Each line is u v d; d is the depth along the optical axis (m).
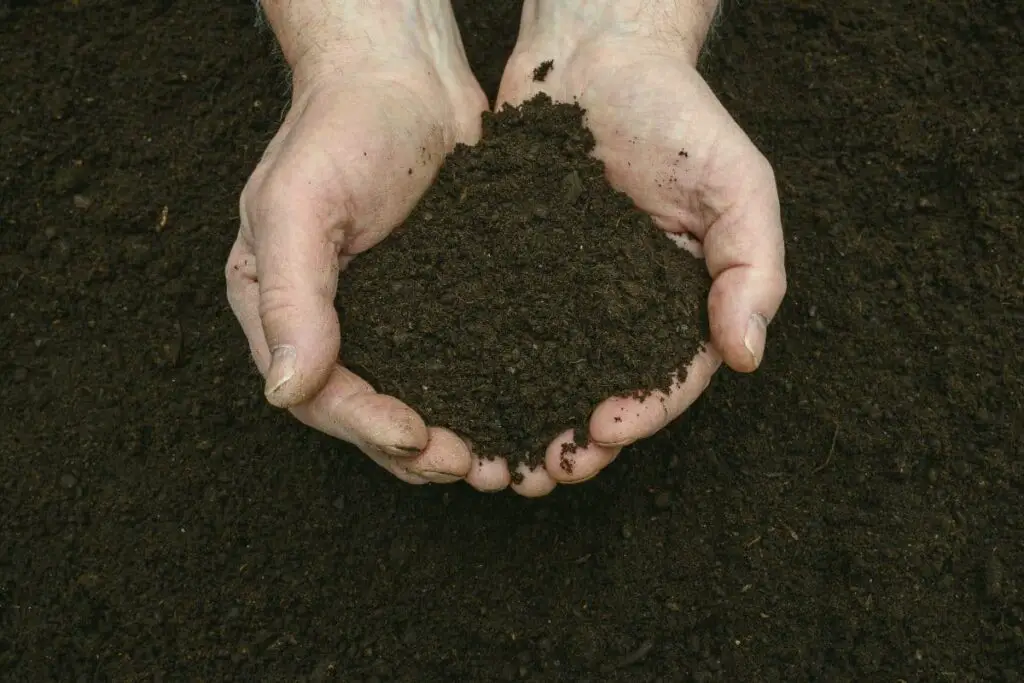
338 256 0.44
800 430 0.52
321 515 0.50
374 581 0.50
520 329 0.44
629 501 0.50
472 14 0.58
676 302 0.44
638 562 0.50
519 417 0.43
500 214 0.45
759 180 0.44
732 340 0.42
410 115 0.46
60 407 0.53
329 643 0.50
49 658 0.50
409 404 0.43
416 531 0.50
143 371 0.53
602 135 0.47
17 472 0.52
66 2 0.58
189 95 0.57
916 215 0.55
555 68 0.49
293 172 0.42
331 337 0.41
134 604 0.50
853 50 0.57
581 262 0.44
